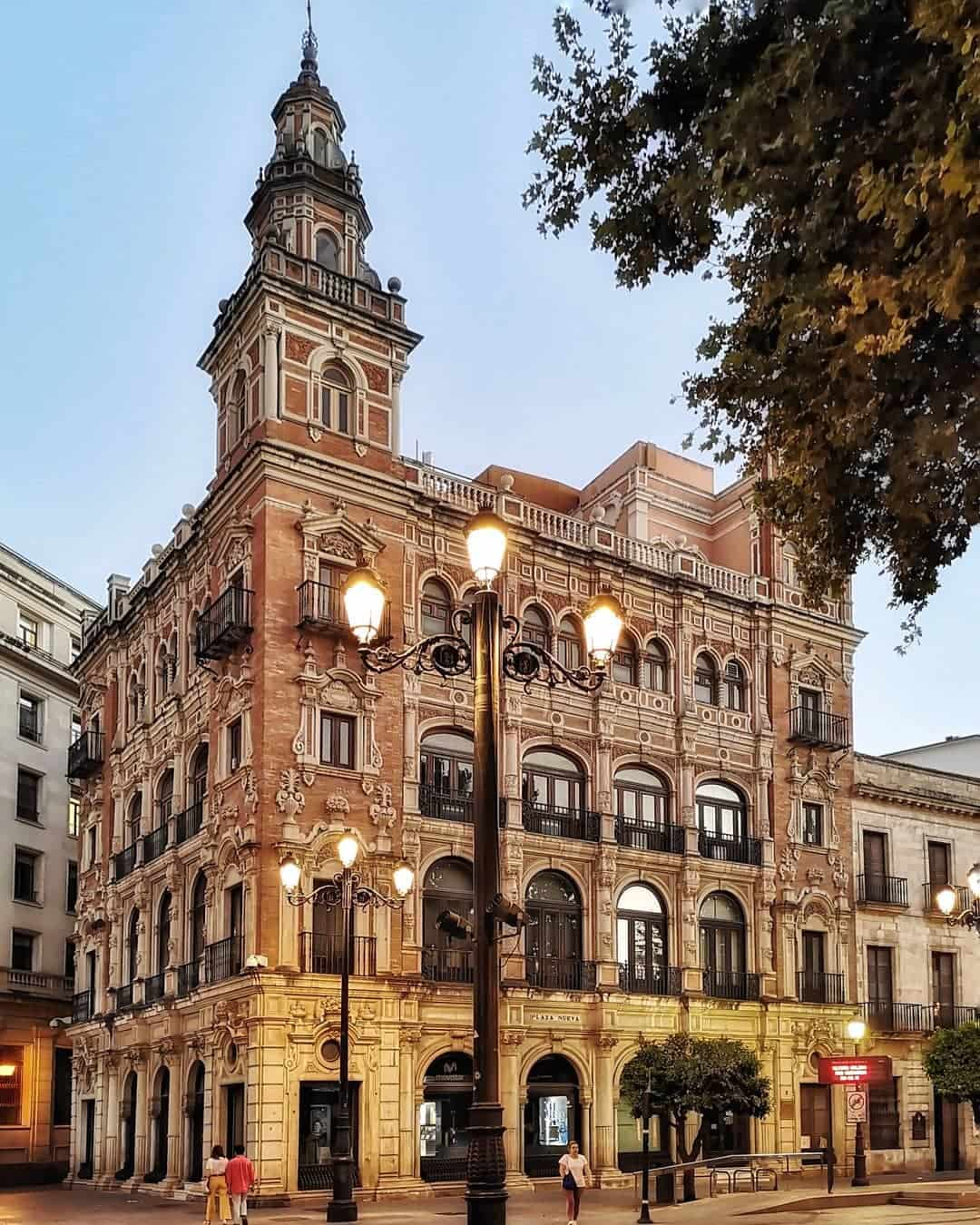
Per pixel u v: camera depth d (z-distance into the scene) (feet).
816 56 37.96
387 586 121.90
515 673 52.70
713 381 50.93
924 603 50.96
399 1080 111.96
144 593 149.59
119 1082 141.18
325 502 120.47
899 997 152.05
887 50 37.45
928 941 156.87
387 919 114.62
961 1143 152.76
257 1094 104.83
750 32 44.11
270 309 121.60
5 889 177.58
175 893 130.00
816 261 41.19
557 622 133.08
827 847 148.15
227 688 121.19
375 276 136.05
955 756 204.23
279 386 120.67
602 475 169.07
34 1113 170.60
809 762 148.77
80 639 187.83
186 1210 104.53
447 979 118.01
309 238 128.98
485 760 42.63
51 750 191.42
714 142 42.27
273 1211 97.96
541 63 49.32
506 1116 116.67
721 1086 106.22
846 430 44.14
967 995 159.33
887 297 36.60
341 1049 82.38
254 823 111.86
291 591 116.78
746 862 140.56
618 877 130.41
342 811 114.62
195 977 122.01
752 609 148.25
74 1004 163.73
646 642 139.44
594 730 132.67
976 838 166.40
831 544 50.88
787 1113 135.74
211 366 134.41
